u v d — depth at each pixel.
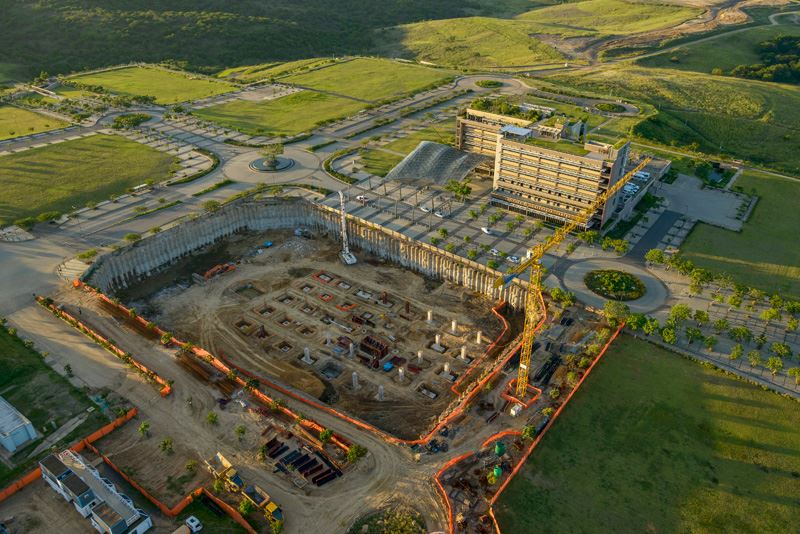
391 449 146.00
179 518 126.12
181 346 178.00
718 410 157.50
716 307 193.62
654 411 157.25
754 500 134.38
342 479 137.62
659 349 178.12
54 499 129.50
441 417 158.25
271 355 185.88
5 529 121.94
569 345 179.88
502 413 156.62
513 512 131.38
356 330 197.62
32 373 163.12
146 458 140.38
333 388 174.00
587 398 161.38
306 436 148.75
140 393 159.00
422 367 181.75
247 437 147.50
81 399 155.62
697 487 137.50
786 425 152.88
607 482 138.50
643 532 127.75
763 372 169.00
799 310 186.88
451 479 138.12
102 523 118.62
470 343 191.50
